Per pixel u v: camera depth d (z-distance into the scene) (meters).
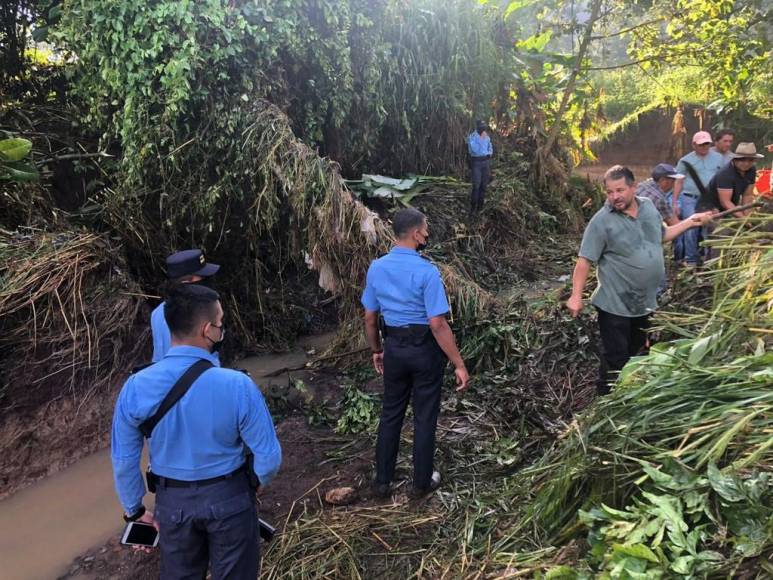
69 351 4.10
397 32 7.41
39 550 3.18
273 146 5.18
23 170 4.77
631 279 3.54
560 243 9.59
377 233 5.35
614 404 2.56
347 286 5.34
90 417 4.20
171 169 5.32
